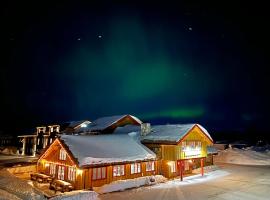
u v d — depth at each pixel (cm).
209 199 1764
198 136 2764
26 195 1580
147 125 2912
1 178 1973
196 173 2819
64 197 1582
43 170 2491
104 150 2227
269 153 4403
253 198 1792
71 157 1994
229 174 2777
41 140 4144
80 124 4275
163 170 2567
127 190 2031
